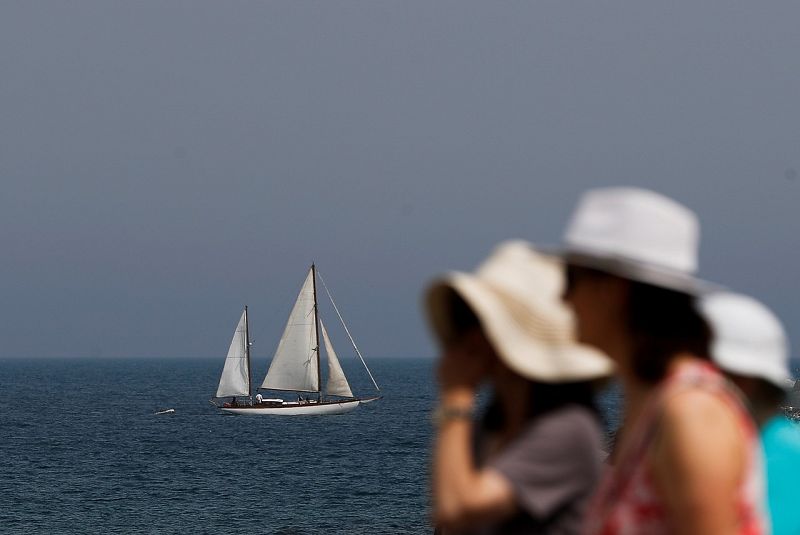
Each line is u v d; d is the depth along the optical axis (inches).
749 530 318.7
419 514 4507.9
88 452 7347.4
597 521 335.0
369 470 6205.7
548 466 352.5
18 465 6501.0
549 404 365.7
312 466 6451.8
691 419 314.5
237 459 6879.9
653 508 322.3
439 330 378.3
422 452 7278.5
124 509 4731.8
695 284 336.8
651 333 340.8
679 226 351.3
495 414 388.8
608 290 345.4
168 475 6018.7
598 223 350.9
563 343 363.3
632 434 331.6
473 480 351.3
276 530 4153.5
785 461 510.0
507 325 360.8
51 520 4443.9
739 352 497.4
